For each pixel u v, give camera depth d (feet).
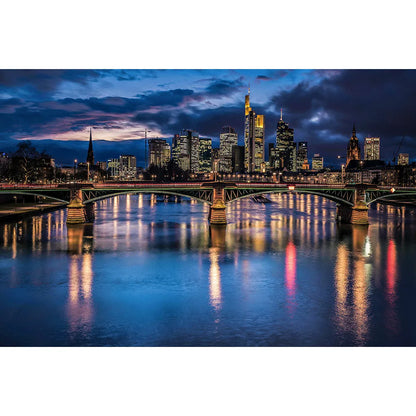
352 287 207.82
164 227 409.49
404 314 171.53
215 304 180.75
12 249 292.20
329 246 314.14
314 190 444.14
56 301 183.21
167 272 233.35
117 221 459.73
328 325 158.81
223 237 351.05
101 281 214.48
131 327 154.81
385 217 524.93
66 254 277.44
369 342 143.84
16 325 156.04
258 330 153.28
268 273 233.35
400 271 239.30
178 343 140.97
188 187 427.74
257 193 442.91
